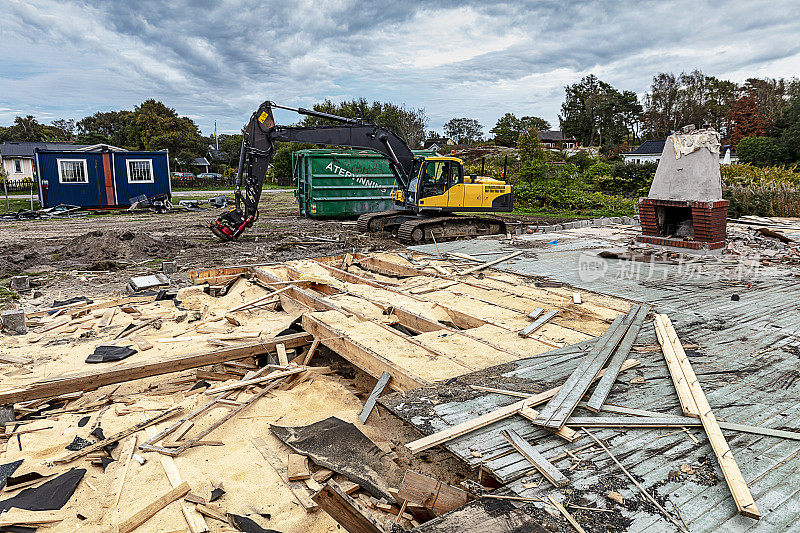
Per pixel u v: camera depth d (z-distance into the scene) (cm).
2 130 7244
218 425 436
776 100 5675
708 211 959
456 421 357
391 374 472
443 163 1464
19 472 366
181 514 319
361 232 1667
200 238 1561
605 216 2130
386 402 390
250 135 1390
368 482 331
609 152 4903
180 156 5572
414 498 295
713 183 975
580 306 645
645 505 265
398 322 640
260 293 838
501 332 563
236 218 1436
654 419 348
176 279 1000
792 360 455
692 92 6531
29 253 1209
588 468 299
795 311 608
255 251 1330
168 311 759
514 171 2812
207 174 5634
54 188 2220
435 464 367
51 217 2122
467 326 631
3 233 1639
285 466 374
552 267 898
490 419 353
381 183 2100
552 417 347
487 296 728
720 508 261
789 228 1225
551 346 514
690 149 977
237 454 393
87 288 932
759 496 270
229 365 581
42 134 7400
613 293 711
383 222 1659
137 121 6369
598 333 555
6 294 882
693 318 581
